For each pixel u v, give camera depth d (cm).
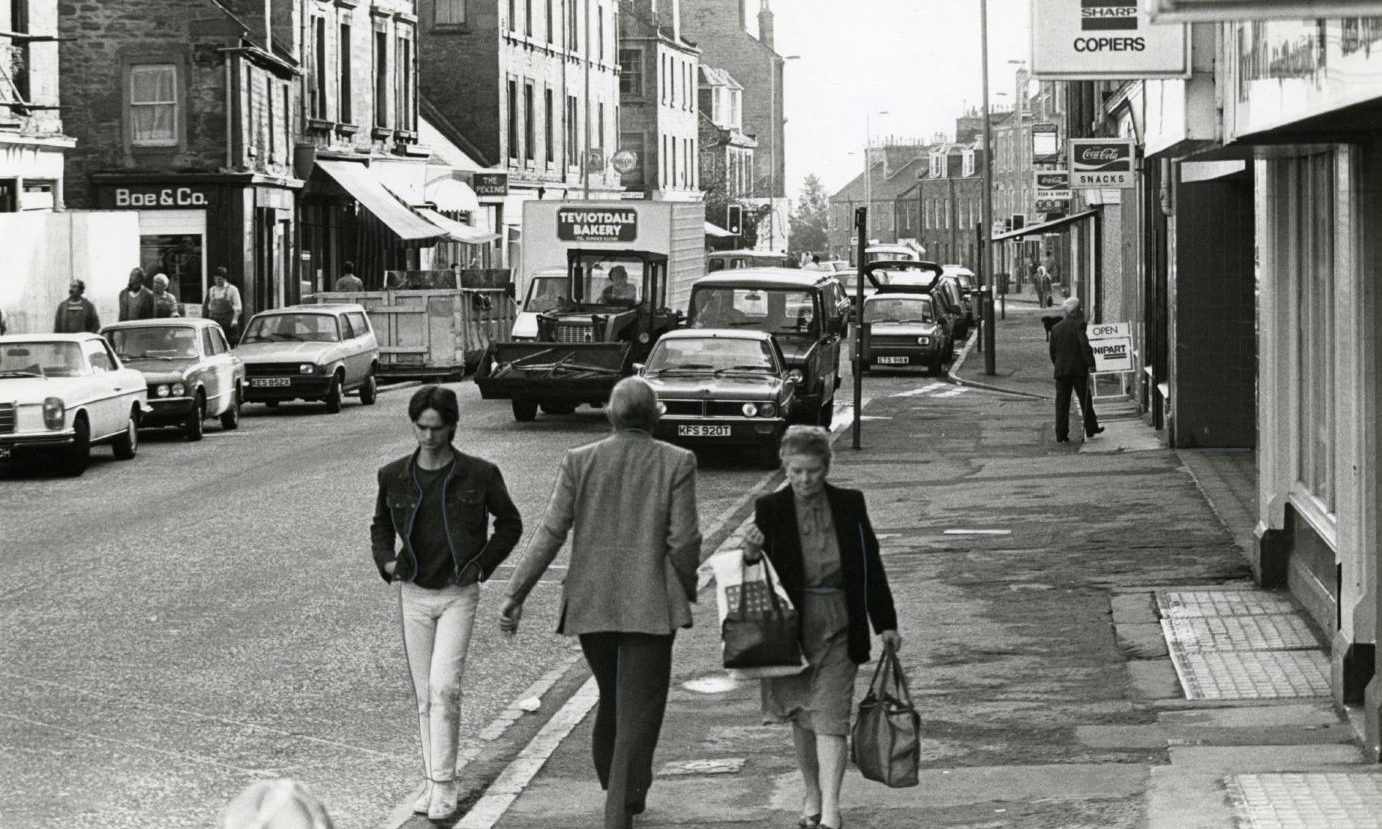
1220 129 1140
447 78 6994
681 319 3325
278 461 2456
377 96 5691
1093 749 969
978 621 1344
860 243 2662
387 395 3728
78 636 1313
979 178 14938
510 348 2936
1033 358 5000
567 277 3253
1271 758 914
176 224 4462
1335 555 1153
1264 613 1300
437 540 896
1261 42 977
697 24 13412
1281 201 1353
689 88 10244
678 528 838
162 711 1094
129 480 2269
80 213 3247
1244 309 2350
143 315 3222
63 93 4466
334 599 1454
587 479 848
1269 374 1382
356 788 938
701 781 941
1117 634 1266
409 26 5912
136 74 4456
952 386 4103
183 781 942
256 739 1032
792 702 822
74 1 4453
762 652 801
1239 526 1708
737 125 12431
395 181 5644
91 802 901
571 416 3108
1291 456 1366
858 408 2662
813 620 815
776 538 816
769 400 2370
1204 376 2370
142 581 1538
